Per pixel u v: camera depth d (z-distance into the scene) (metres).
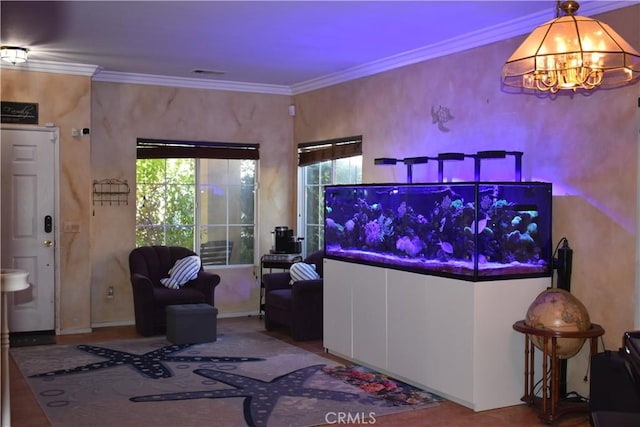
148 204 8.22
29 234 7.28
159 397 5.16
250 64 7.33
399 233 5.60
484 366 4.93
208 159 8.52
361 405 5.01
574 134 5.07
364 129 7.46
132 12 5.30
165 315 7.35
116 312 7.96
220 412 4.81
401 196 5.57
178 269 7.67
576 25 3.56
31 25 5.70
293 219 8.87
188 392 5.29
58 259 7.39
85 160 7.46
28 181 7.25
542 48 3.56
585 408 4.75
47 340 7.10
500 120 5.71
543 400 4.69
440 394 5.25
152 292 7.30
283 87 8.70
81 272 7.50
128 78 7.91
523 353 5.09
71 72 7.35
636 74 3.92
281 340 7.20
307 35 6.02
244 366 6.09
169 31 5.91
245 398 5.14
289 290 7.67
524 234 5.06
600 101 4.87
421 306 5.37
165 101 8.16
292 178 8.87
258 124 8.66
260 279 8.77
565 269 5.04
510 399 5.04
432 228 5.25
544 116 5.30
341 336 6.37
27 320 7.32
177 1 5.01
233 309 8.66
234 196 8.69
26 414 4.75
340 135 7.88
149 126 8.08
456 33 5.89
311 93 8.42
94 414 4.76
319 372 5.90
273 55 6.86
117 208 7.94
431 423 4.65
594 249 4.94
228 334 7.50
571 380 5.15
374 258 5.91
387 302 5.75
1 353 3.34
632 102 4.65
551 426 4.61
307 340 7.15
